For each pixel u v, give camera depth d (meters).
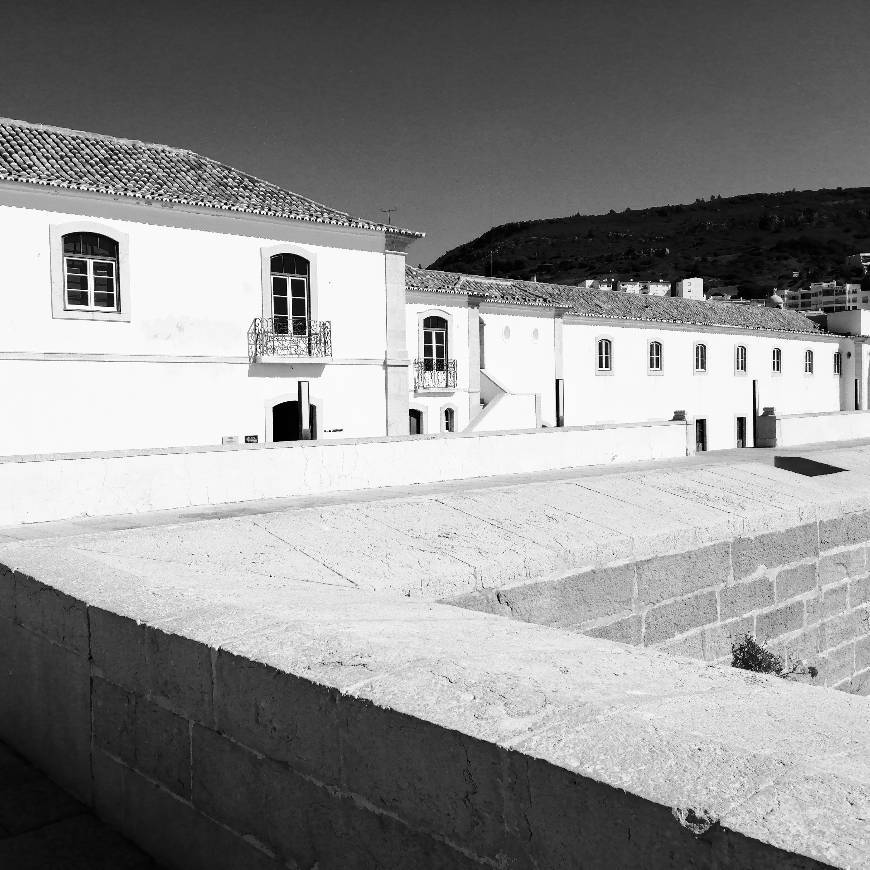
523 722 1.77
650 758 1.56
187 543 4.86
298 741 2.18
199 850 2.58
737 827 1.33
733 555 6.38
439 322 25.84
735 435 36.91
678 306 36.53
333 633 2.47
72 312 16.23
